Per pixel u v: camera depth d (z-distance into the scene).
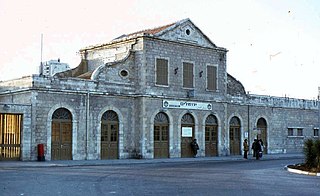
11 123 29.48
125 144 34.31
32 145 29.52
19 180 17.75
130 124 34.69
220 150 39.34
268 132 44.75
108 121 33.56
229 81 42.19
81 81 31.97
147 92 34.66
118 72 34.19
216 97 39.34
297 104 47.97
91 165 27.39
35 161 29.28
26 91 30.25
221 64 40.09
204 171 22.84
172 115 36.19
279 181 18.23
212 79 39.22
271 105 45.03
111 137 33.66
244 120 42.47
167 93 35.94
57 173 20.92
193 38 38.03
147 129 34.56
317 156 24.14
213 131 39.22
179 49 37.03
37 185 16.11
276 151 45.50
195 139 37.47
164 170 23.28
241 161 33.00
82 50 39.72
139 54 35.00
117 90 33.94
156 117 35.44
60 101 30.91
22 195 13.56
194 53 38.06
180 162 31.31
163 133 35.81
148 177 19.33
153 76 35.19
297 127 47.84
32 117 29.56
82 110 31.97
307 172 22.36
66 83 31.19
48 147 30.14
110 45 37.38
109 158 33.38
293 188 15.80
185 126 37.16
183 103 36.94
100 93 32.84
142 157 34.19
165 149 35.81
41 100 30.03
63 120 31.11
